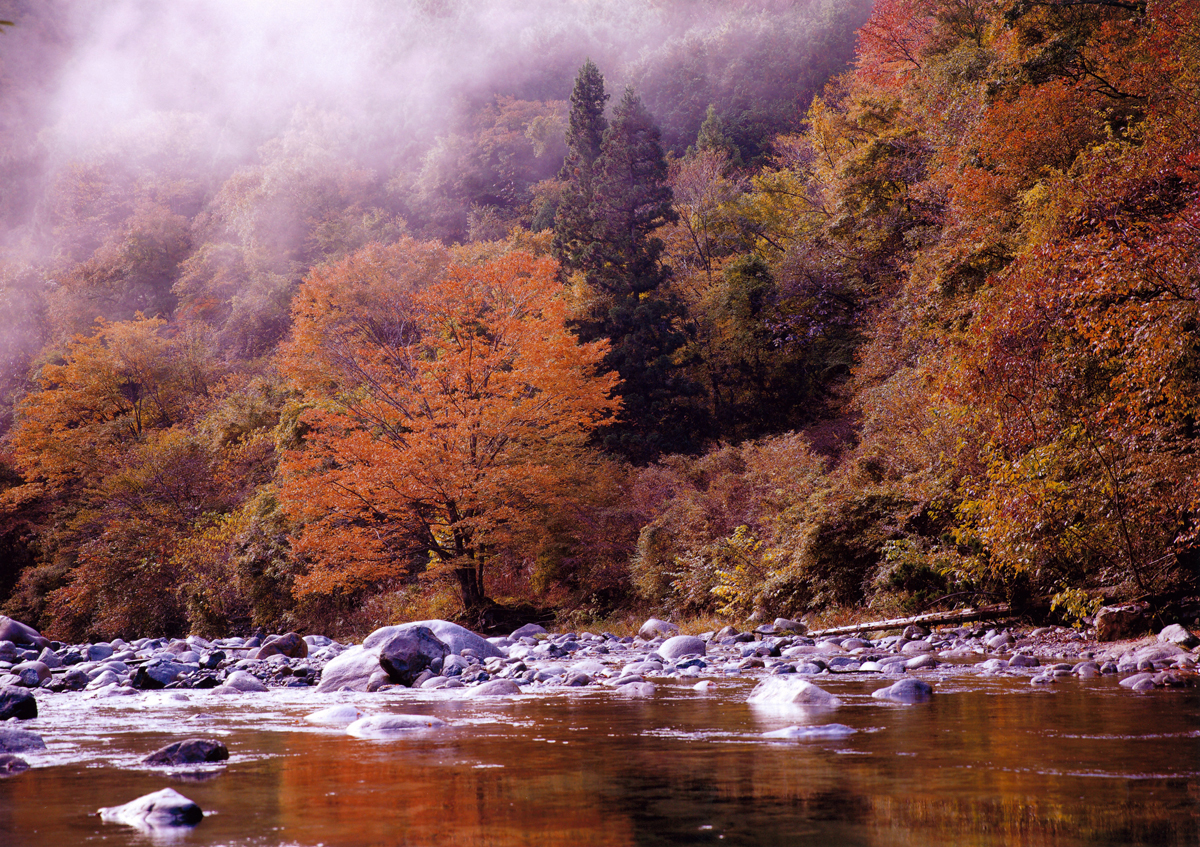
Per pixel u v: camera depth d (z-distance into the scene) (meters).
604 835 1.88
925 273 18.20
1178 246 7.17
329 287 29.14
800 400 31.06
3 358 62.44
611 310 30.70
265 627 23.95
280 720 4.84
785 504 16.36
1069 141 14.89
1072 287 7.89
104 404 41.09
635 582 18.73
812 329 29.03
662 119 64.25
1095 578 9.04
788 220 39.09
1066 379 8.05
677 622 16.53
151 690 7.32
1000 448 8.59
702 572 16.34
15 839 1.94
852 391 24.12
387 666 7.54
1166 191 9.23
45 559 35.78
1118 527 7.96
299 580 18.11
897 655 8.36
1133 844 1.73
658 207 33.56
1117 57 15.93
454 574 20.59
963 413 9.30
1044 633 9.32
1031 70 17.27
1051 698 4.75
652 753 3.16
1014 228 14.92
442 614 20.59
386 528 18.50
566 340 19.86
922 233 21.80
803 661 7.49
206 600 25.05
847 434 23.56
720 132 53.88
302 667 8.91
